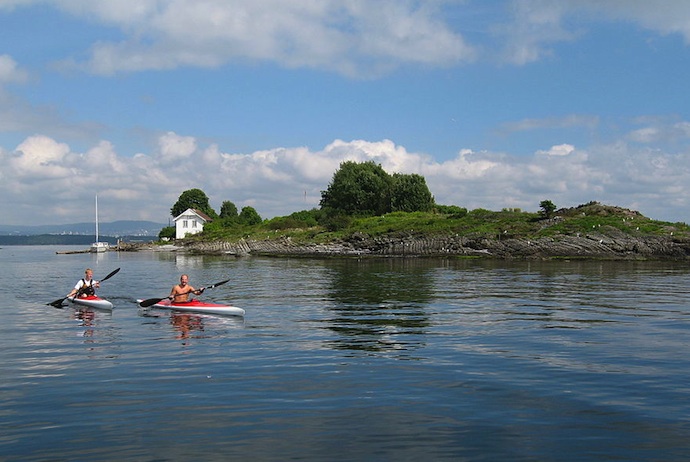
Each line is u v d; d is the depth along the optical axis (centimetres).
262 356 1143
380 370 1023
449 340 1318
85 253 9825
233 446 666
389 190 9119
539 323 1576
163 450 655
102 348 1234
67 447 663
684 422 745
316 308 1927
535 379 959
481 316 1717
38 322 1628
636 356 1139
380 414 778
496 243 5888
